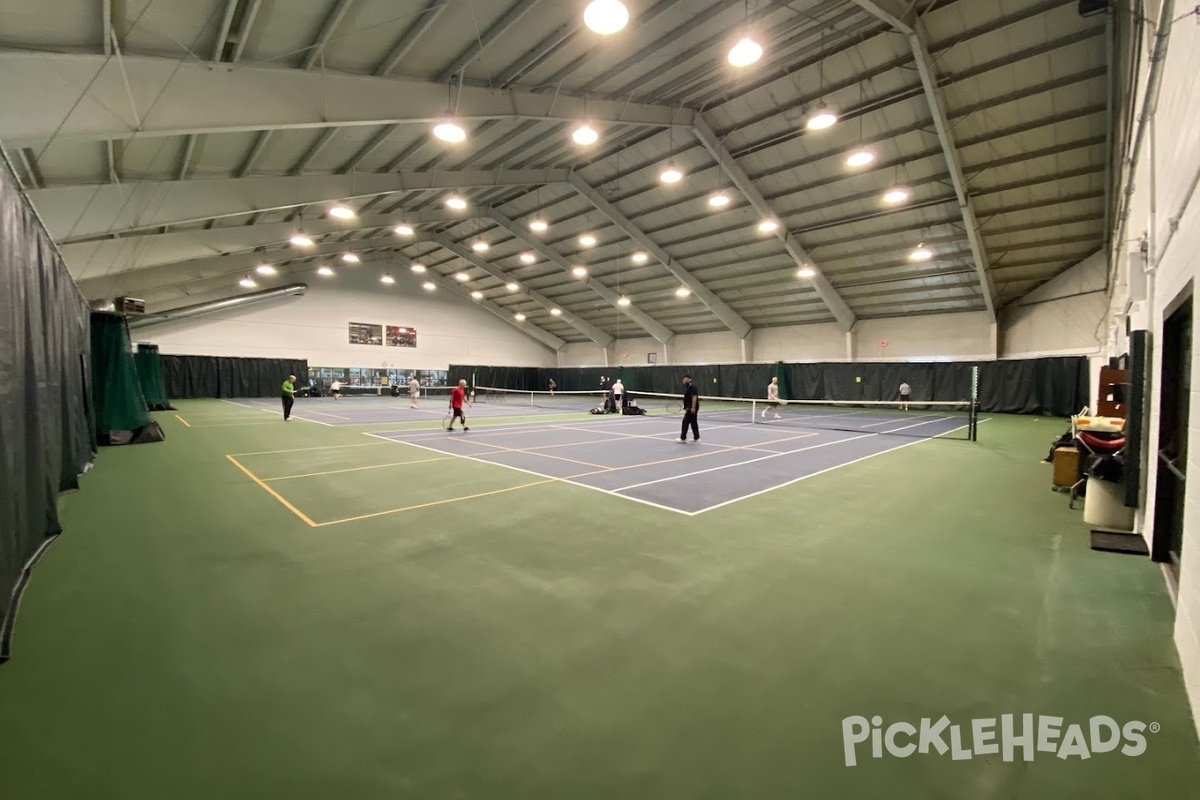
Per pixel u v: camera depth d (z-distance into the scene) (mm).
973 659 3172
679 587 4172
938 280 21828
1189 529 3115
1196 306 3092
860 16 11273
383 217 21125
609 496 7105
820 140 15820
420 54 8688
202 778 2195
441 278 38219
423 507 6512
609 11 5289
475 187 17188
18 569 3865
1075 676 3006
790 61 13156
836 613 3750
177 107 7059
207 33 6770
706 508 6523
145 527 5684
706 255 24328
